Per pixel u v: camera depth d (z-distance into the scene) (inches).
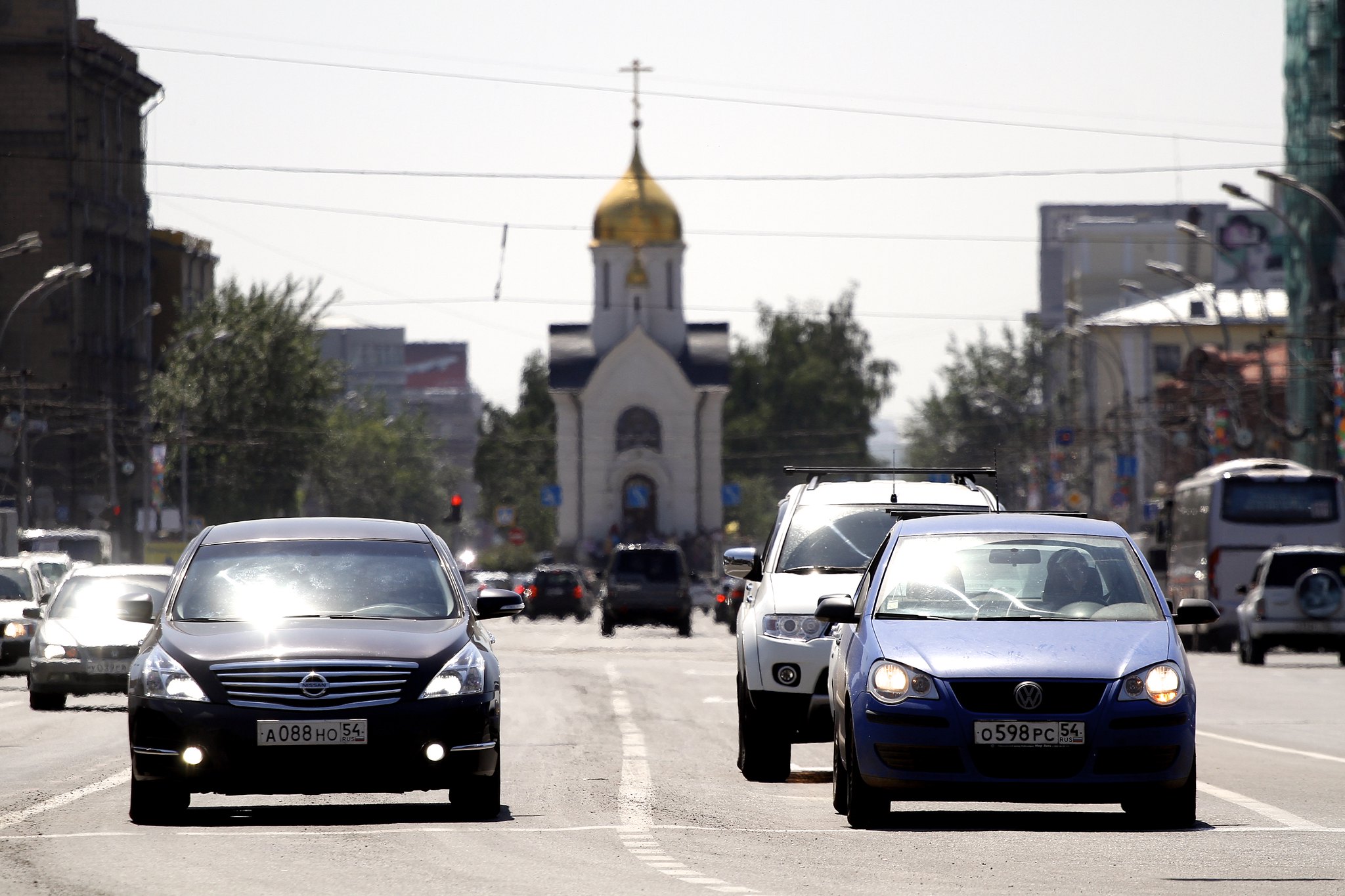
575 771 2004.2
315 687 1434.5
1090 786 1349.7
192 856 1300.4
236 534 1660.9
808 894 1111.6
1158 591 1488.7
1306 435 7760.8
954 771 1358.3
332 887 1150.3
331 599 1577.3
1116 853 1288.1
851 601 1502.2
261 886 1156.5
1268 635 4849.9
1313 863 1238.3
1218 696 3432.6
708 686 3683.6
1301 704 3218.5
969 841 1360.7
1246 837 1379.2
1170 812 1428.4
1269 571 4891.7
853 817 1437.0
